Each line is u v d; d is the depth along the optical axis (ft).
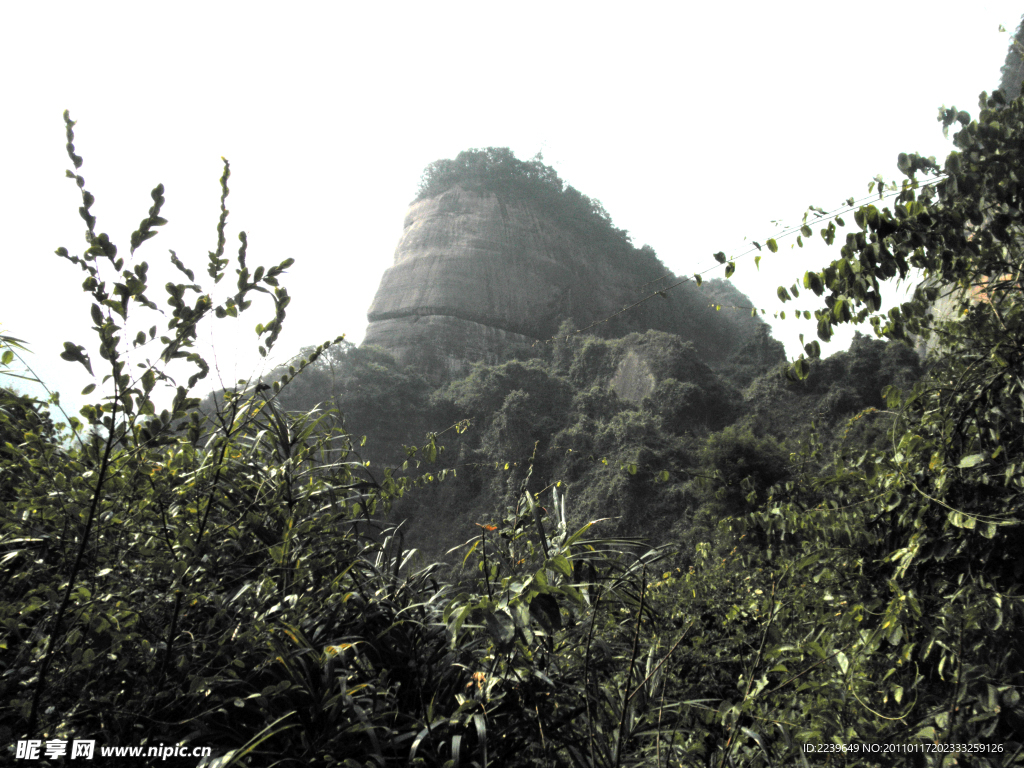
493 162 331.16
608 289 323.16
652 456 146.61
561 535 7.09
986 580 7.73
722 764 6.36
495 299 285.02
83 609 5.08
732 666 8.88
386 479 8.52
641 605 6.78
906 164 8.43
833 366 167.84
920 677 7.07
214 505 6.98
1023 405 8.09
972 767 6.16
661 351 204.95
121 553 5.87
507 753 5.97
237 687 5.79
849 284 8.43
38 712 5.04
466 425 9.01
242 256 6.61
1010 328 8.38
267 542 6.88
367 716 5.60
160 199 5.60
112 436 5.16
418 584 8.04
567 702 6.82
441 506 174.50
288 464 7.59
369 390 204.54
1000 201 7.71
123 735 5.15
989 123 7.73
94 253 5.36
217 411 7.00
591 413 190.70
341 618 6.94
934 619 7.72
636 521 134.10
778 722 6.37
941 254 8.21
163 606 6.04
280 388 7.60
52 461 5.92
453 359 266.16
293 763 5.32
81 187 5.42
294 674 5.53
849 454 11.10
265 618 5.78
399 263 298.15
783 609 9.75
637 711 7.06
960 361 9.56
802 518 10.18
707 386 193.77
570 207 343.87
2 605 4.77
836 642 8.84
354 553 7.77
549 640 7.00
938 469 8.46
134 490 5.80
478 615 5.73
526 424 183.32
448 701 6.41
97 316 5.33
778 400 177.37
